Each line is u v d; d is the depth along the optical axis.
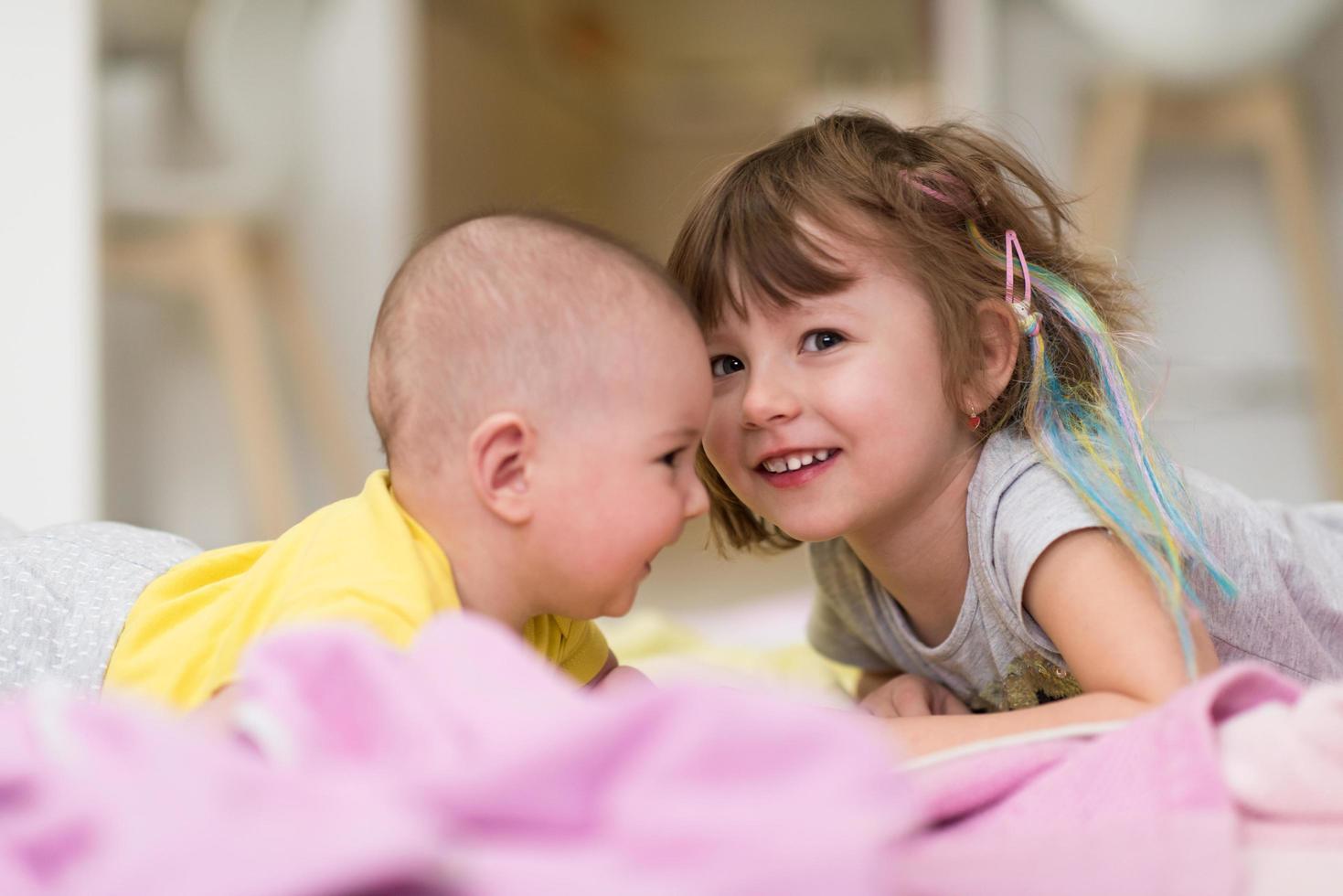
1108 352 0.88
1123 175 2.09
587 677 0.83
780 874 0.37
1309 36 2.06
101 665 0.74
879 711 0.89
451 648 0.49
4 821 0.41
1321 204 2.10
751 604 2.24
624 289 0.69
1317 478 2.10
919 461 0.82
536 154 4.37
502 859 0.38
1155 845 0.52
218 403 2.38
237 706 0.53
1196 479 0.96
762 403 0.80
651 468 0.69
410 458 0.70
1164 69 2.08
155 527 2.31
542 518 0.68
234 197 2.40
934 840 0.55
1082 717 0.67
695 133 5.33
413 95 2.94
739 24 4.93
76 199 2.25
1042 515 0.77
